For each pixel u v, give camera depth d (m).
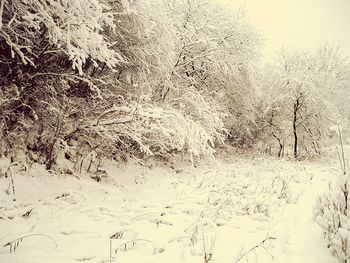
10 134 6.85
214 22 14.29
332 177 9.41
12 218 4.62
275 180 8.47
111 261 3.38
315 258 3.52
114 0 8.53
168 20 10.20
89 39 6.41
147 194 6.81
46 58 7.47
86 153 8.26
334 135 19.89
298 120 19.62
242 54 14.86
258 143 19.81
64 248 3.68
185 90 11.99
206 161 12.41
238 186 7.50
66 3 6.10
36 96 7.62
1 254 3.42
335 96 20.95
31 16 5.78
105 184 7.41
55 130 7.48
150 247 3.83
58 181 6.59
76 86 8.96
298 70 18.70
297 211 5.45
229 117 16.28
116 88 9.54
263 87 19.58
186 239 4.12
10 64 7.31
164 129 7.66
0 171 5.99
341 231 3.50
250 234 4.38
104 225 4.59
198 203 6.08
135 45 9.44
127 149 9.32
